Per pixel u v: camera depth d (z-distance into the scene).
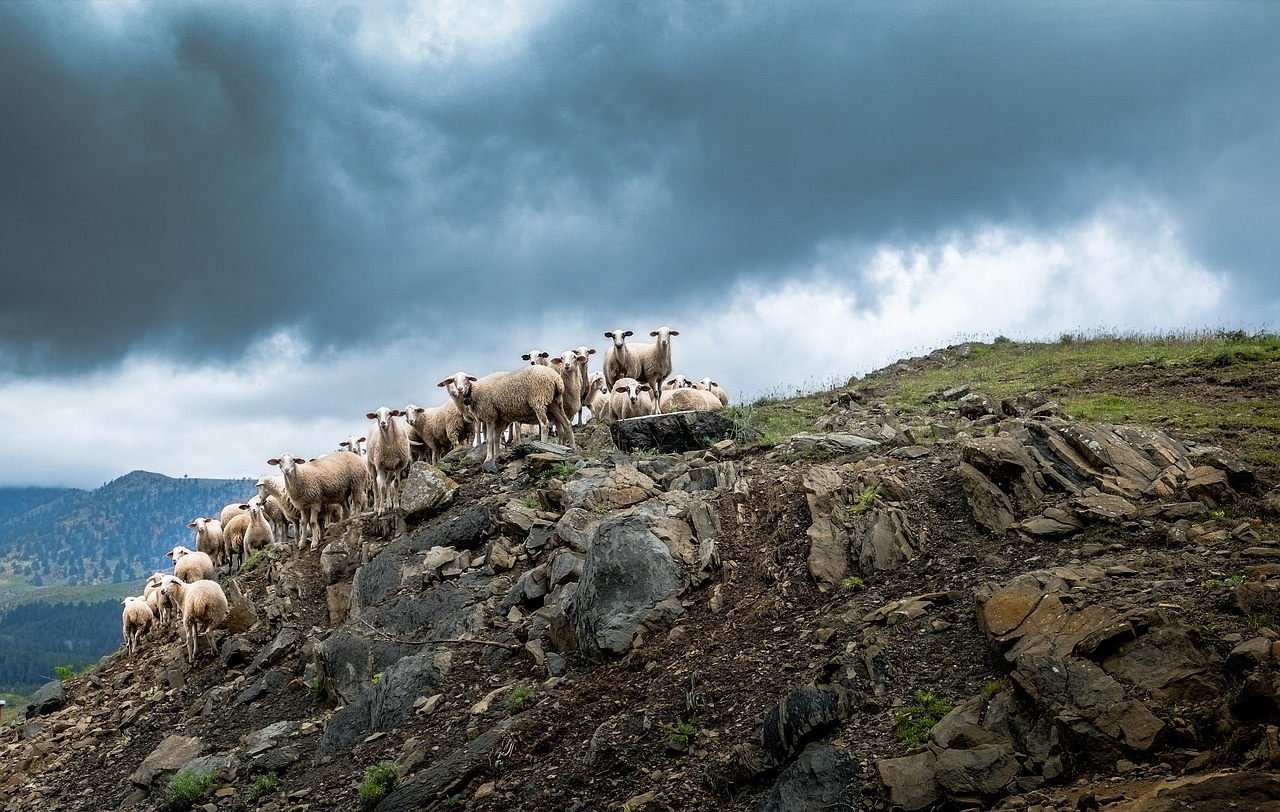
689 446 17.34
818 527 10.30
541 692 10.30
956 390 18.11
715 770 7.34
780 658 8.59
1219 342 20.00
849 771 6.59
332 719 11.90
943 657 7.61
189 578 20.19
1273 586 6.77
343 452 20.22
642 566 10.85
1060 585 7.65
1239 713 5.64
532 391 17.70
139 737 14.45
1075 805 5.43
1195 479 9.41
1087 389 16.75
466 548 15.02
